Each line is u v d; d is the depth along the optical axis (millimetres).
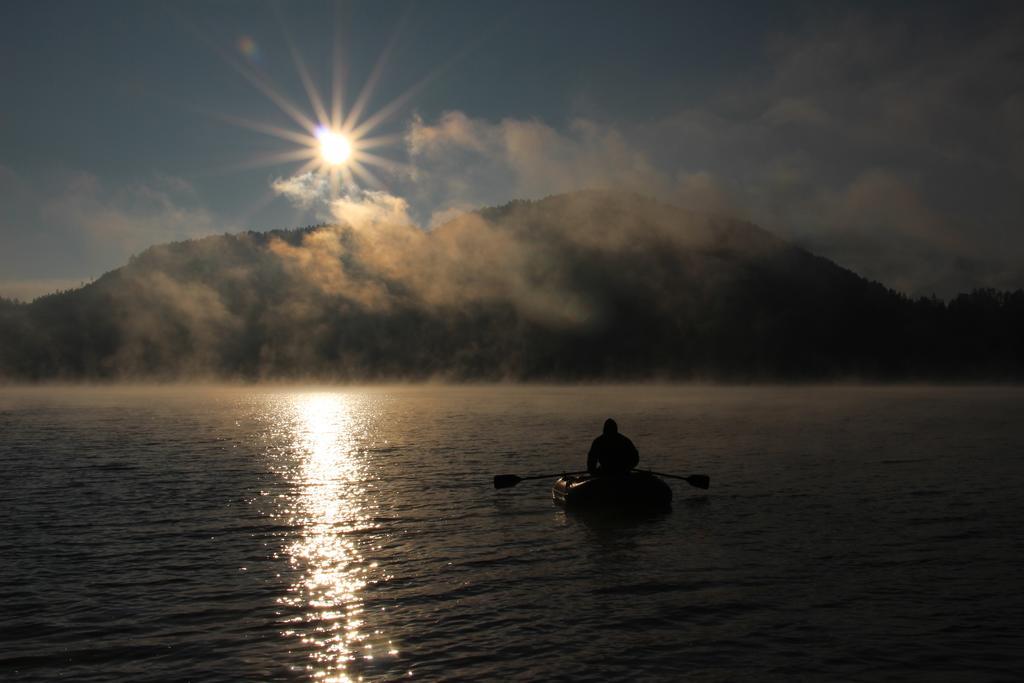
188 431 52281
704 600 12477
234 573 14344
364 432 51312
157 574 14273
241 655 10227
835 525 18453
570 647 10445
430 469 30125
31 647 10555
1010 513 19812
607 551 15977
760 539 17000
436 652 10281
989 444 39312
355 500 22719
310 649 10422
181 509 21219
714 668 9711
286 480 27078
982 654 10125
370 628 11242
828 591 12938
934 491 23500
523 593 12953
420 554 15836
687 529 18172
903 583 13383
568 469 29891
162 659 10109
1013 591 12867
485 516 20141
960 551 15672
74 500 22734
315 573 14328
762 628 11148
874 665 9789
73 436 47469
